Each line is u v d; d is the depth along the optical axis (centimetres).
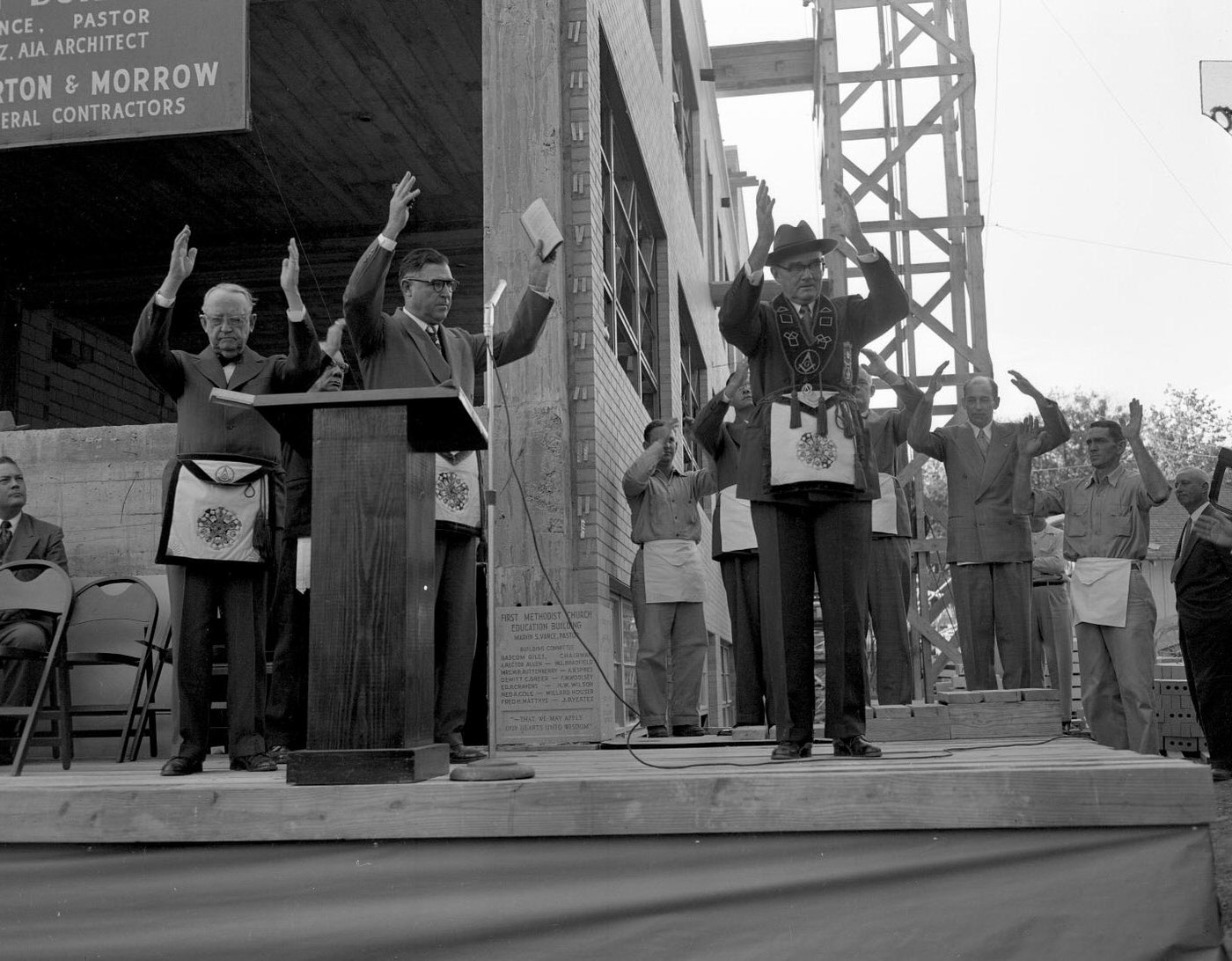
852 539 438
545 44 766
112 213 1284
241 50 727
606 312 954
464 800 328
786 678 428
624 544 918
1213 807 312
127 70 731
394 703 344
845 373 440
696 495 869
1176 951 311
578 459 769
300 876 333
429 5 948
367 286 442
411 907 329
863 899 321
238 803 333
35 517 750
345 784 337
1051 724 615
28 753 728
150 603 633
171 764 448
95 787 342
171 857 338
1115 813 315
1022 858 319
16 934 338
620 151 1070
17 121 730
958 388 1343
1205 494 752
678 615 850
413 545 359
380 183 1255
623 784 326
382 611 347
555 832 325
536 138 759
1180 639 768
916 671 1259
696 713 848
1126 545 711
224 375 483
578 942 326
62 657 570
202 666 459
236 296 488
